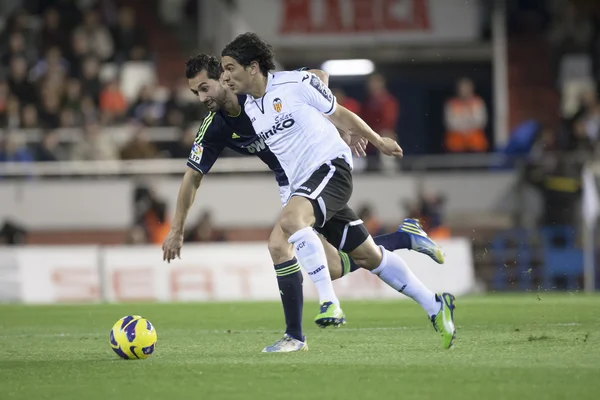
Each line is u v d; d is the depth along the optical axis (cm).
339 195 2302
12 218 6650
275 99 2314
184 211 2503
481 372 1916
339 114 2388
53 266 5459
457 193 6631
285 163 2350
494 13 8050
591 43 7750
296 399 1647
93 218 6688
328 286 2211
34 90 6906
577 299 4581
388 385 1772
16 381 1909
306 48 8150
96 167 6494
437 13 8094
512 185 6569
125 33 7512
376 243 2509
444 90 8481
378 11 8138
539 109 7962
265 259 5462
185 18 8312
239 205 6644
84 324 3556
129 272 5450
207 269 5441
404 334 2864
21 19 7438
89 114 6856
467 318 3369
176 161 6481
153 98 6881
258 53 2294
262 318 3694
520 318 3328
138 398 1677
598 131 6812
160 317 3812
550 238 6097
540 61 8056
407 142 8500
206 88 2389
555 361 2081
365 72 8281
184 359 2253
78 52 7338
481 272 6028
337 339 2719
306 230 2216
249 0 8144
